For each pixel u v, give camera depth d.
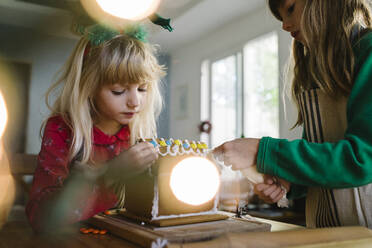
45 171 0.77
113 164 0.69
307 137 0.78
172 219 0.66
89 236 0.65
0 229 0.72
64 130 0.88
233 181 0.78
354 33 0.70
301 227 0.76
